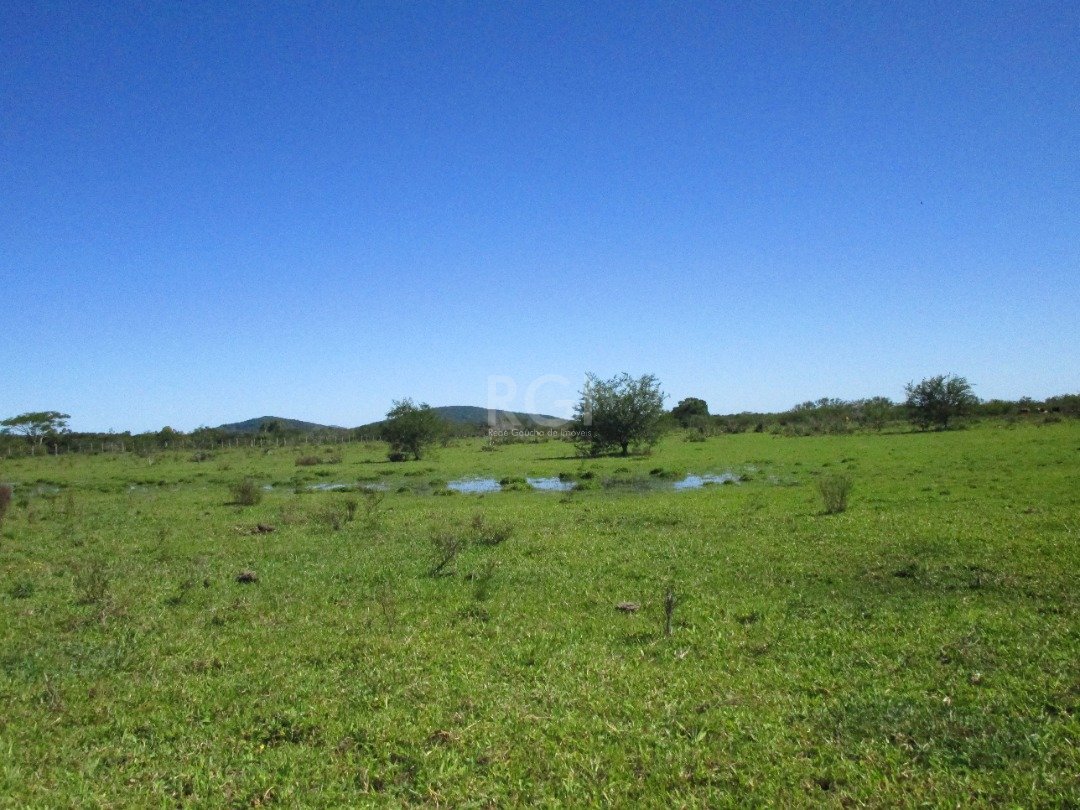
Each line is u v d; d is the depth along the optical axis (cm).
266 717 831
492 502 3047
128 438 9281
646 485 3634
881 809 605
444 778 684
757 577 1441
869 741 720
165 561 1812
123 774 713
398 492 3603
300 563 1742
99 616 1281
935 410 6869
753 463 4472
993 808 601
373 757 736
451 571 1595
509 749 735
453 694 881
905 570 1427
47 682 949
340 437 9819
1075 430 5772
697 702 834
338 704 859
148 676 980
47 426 9238
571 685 896
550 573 1549
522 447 7488
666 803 632
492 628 1159
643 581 1452
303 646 1092
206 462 6375
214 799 660
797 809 610
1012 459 3722
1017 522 1875
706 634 1095
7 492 2556
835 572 1445
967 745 696
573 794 651
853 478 3325
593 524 2248
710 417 10294
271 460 6450
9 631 1214
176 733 803
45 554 1964
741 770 679
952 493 2603
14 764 727
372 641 1101
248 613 1299
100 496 3706
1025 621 1077
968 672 888
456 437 9400
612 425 5756
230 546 2008
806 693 854
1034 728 727
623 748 730
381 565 1675
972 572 1389
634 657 1006
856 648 995
